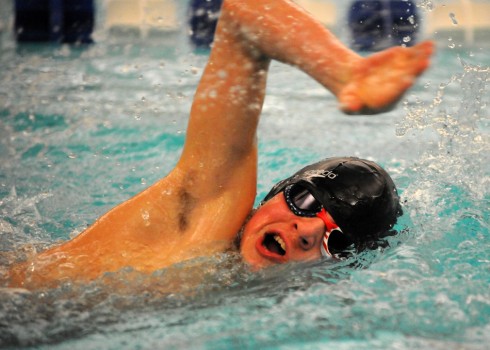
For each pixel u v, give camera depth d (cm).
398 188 834
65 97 1492
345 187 609
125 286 566
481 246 661
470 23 2056
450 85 1523
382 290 560
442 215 745
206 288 568
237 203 614
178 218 607
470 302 540
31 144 1183
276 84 1686
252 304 545
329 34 466
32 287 572
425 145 1167
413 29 2039
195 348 478
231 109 579
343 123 1347
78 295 555
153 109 1414
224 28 552
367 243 621
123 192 959
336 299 548
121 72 1727
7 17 2048
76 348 478
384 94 403
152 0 2181
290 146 1186
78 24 2070
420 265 606
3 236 753
